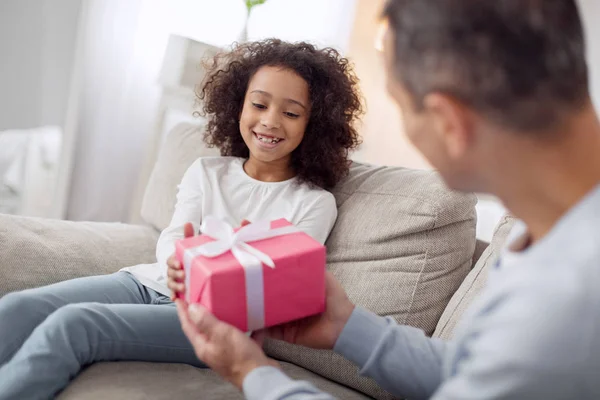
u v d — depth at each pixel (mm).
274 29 2459
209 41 2354
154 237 1609
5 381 962
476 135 600
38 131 2262
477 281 1160
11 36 2168
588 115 592
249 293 862
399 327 930
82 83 2205
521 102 564
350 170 1499
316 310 926
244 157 1559
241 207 1402
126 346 1083
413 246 1240
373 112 2688
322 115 1432
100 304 1097
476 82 569
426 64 591
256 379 747
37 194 2264
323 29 2537
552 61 556
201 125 1713
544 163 589
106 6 2164
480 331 598
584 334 514
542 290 536
